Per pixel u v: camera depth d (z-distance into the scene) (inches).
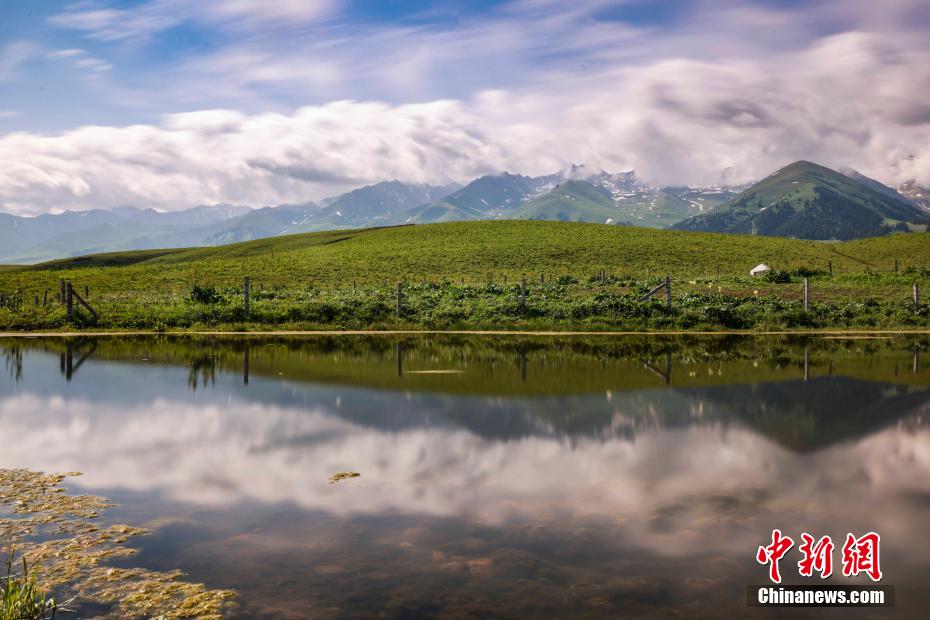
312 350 989.8
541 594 237.1
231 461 402.3
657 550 274.2
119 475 376.2
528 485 356.2
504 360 864.3
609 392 623.8
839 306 1482.5
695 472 378.6
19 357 888.3
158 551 275.1
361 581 247.3
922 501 330.0
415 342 1119.6
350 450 424.5
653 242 3408.0
